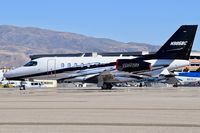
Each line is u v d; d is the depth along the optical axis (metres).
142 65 52.75
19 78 56.50
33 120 18.67
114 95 40.44
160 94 42.59
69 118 19.48
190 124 17.23
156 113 21.83
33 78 56.31
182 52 53.72
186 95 40.50
